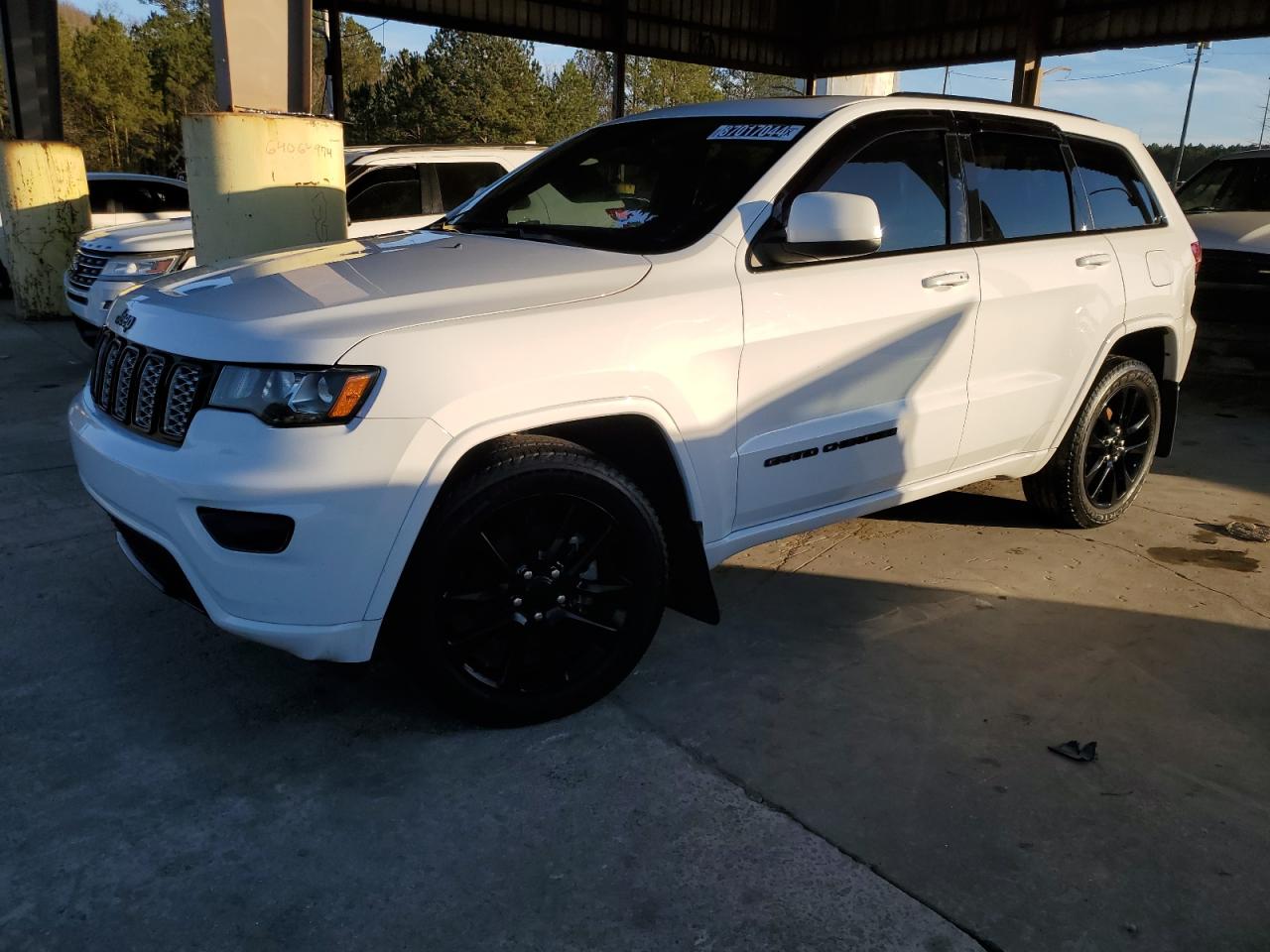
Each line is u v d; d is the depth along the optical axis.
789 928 2.06
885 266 3.28
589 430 2.85
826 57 19.28
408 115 54.56
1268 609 3.66
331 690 3.00
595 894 2.16
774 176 3.10
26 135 10.52
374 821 2.39
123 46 52.38
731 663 3.18
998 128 3.79
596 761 2.65
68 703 2.90
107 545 4.10
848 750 2.71
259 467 2.30
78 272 8.27
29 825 2.36
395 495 2.37
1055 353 3.92
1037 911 2.12
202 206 5.40
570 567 2.74
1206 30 13.78
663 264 2.86
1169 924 2.09
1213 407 7.06
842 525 4.48
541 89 56.47
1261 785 2.59
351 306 2.49
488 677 2.74
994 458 3.91
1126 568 4.02
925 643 3.35
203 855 2.27
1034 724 2.86
